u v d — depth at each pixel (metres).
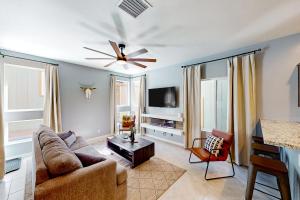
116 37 2.42
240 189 2.13
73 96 4.07
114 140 3.29
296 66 2.36
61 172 1.30
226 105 3.32
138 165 2.87
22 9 1.66
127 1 1.54
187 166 2.84
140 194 2.03
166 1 1.54
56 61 3.71
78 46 2.80
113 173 1.60
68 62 3.94
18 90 3.52
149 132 5.06
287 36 2.43
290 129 1.85
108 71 5.00
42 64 3.44
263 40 2.61
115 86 5.15
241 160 2.85
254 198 1.93
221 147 2.50
